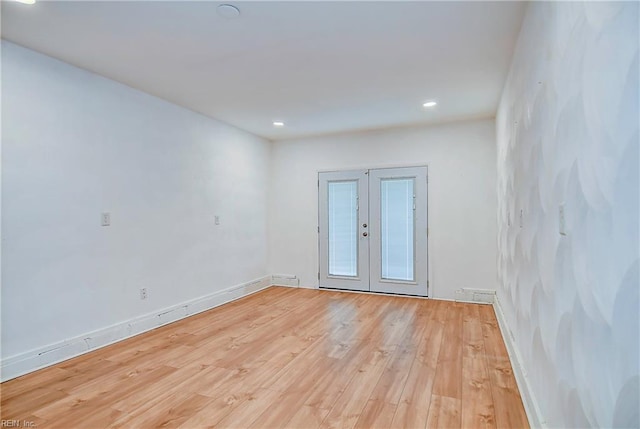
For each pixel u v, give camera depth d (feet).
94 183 9.71
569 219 4.24
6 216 7.86
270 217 18.34
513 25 7.33
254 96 11.61
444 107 12.86
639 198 2.54
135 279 10.87
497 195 13.44
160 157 11.82
